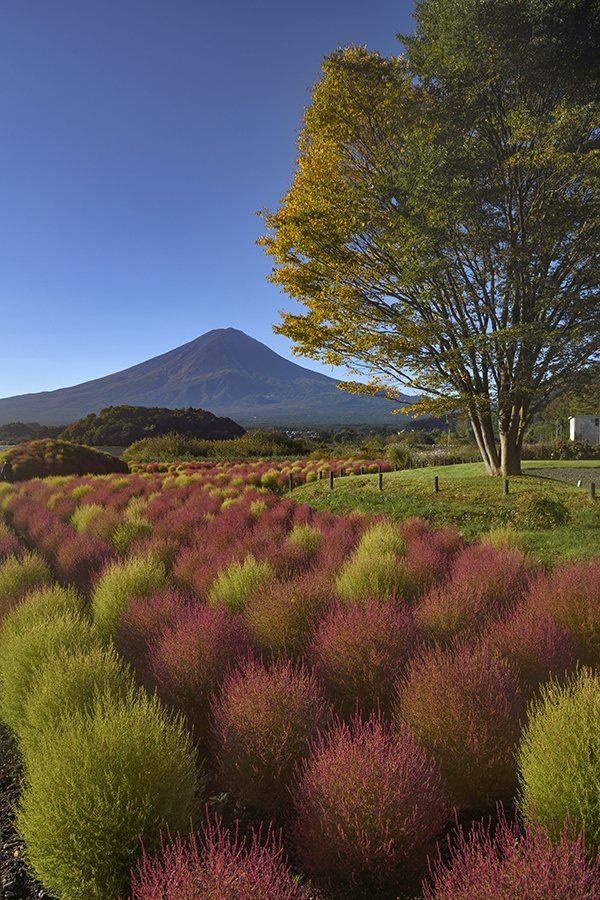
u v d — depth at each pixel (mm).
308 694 3588
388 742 3086
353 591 6473
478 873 2045
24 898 2834
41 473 32938
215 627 4602
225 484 25703
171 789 2803
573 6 13961
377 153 17734
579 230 16531
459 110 16562
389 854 2469
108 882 2574
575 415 49250
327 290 18875
